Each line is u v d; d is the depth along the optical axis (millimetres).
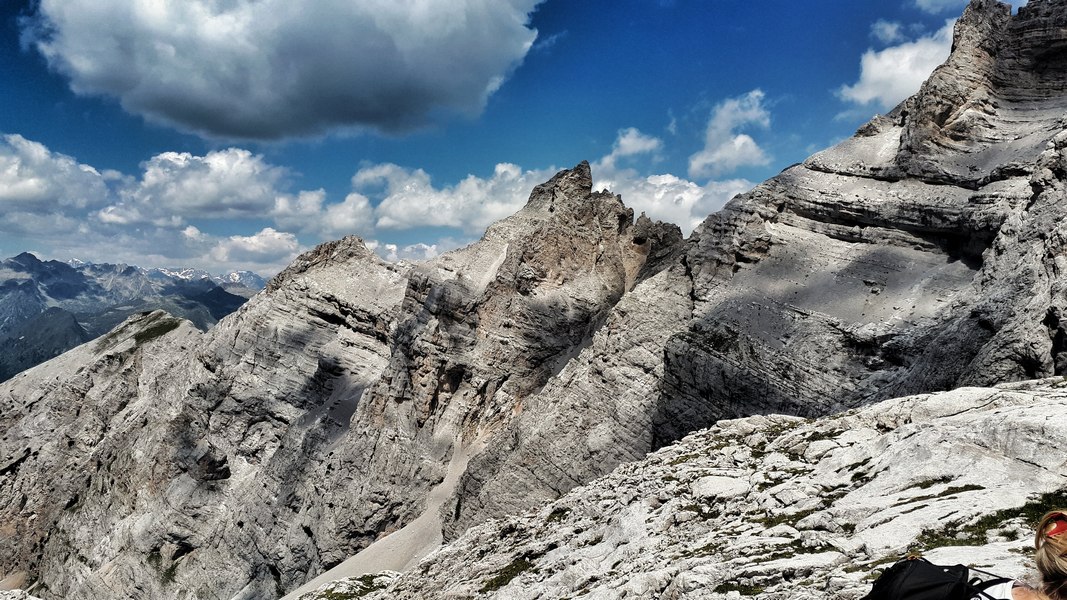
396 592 34812
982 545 14008
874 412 25156
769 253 69125
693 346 63750
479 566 28531
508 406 99812
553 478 68938
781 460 24094
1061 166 49094
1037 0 69812
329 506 96312
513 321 103500
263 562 100938
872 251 64812
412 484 94250
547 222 110812
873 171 68750
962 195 61031
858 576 13938
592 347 74312
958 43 70250
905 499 17125
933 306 55656
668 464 28250
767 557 16672
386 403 100000
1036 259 45062
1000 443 17281
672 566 18141
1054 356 38250
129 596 110062
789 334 60875
